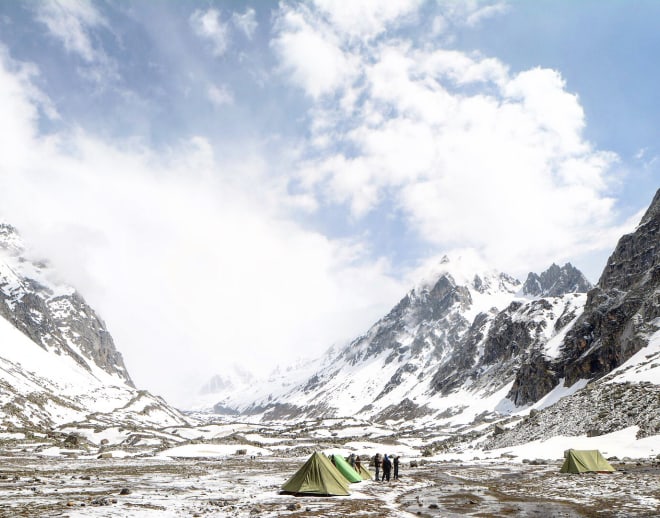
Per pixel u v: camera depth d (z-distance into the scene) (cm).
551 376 19775
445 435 19538
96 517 2519
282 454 12788
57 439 14375
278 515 2716
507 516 2669
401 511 2919
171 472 6681
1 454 10069
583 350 18638
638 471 5066
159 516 2647
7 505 2920
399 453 13075
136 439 16162
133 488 4338
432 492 4038
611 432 7650
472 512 2855
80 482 4844
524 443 9238
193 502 3328
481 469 6656
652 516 2511
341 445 14338
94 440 16062
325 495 3784
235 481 5284
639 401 8131
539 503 3159
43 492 3775
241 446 13788
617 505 2919
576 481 4403
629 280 18212
